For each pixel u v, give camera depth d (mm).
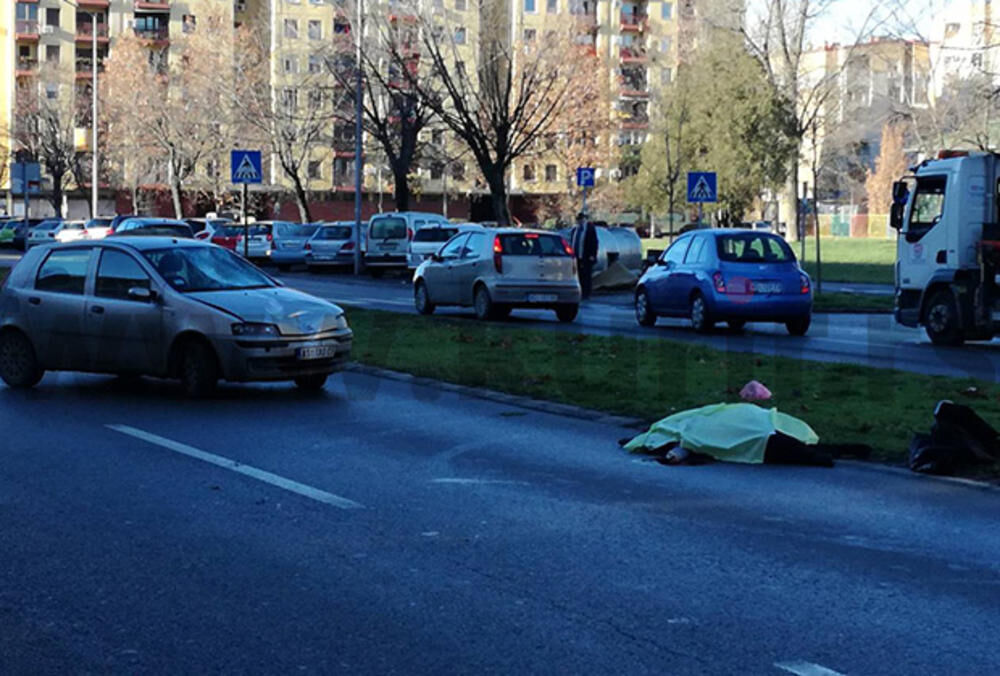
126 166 79438
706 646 5340
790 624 5652
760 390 12344
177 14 94312
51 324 13602
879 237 78000
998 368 16047
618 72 82812
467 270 23719
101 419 11625
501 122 44375
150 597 6051
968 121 47469
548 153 77438
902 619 5738
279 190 84062
